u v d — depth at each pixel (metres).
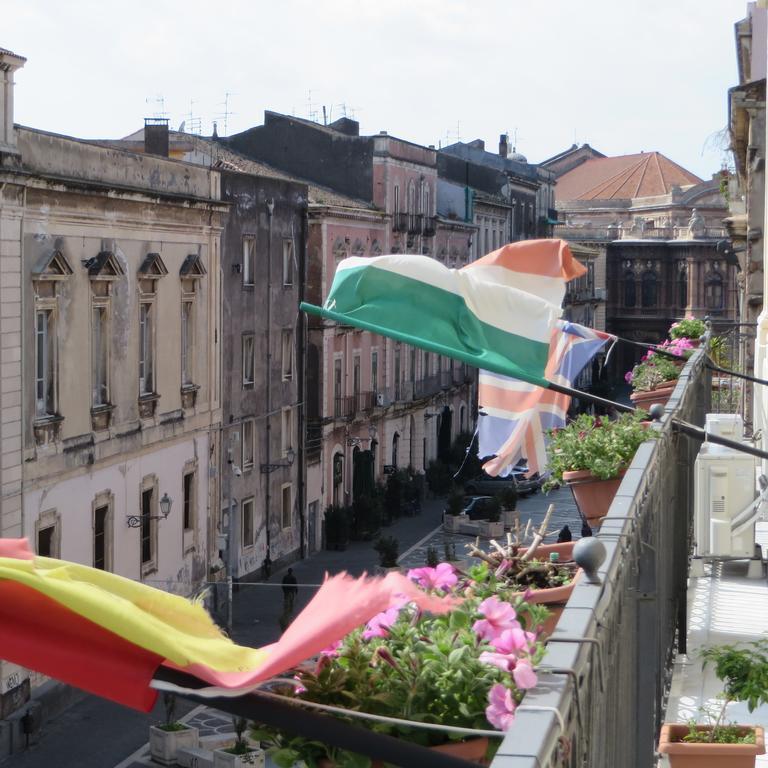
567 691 4.03
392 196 70.31
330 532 59.44
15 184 31.56
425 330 10.56
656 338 130.00
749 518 12.00
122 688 4.14
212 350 45.84
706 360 15.71
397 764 4.13
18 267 31.94
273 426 53.28
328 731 4.13
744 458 12.06
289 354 55.38
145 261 39.69
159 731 29.72
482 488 73.19
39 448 33.22
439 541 61.41
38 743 31.08
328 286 60.03
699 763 7.91
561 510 65.69
